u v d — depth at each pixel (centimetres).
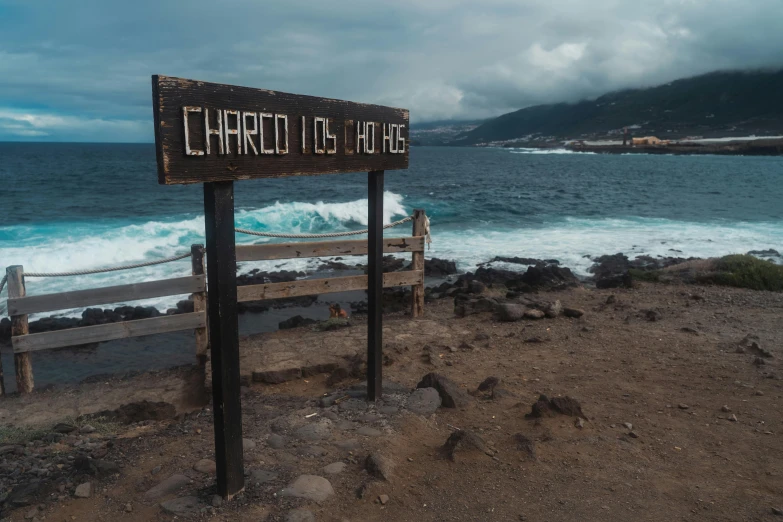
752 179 5934
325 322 808
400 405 482
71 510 342
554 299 955
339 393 518
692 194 4191
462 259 1870
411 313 853
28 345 613
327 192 4156
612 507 342
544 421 455
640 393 525
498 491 358
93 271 638
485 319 824
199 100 295
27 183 4469
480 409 489
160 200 3456
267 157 346
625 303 900
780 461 394
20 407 565
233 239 325
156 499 346
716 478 375
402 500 347
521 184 5156
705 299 912
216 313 321
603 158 13500
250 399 535
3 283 604
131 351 1023
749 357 613
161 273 1552
